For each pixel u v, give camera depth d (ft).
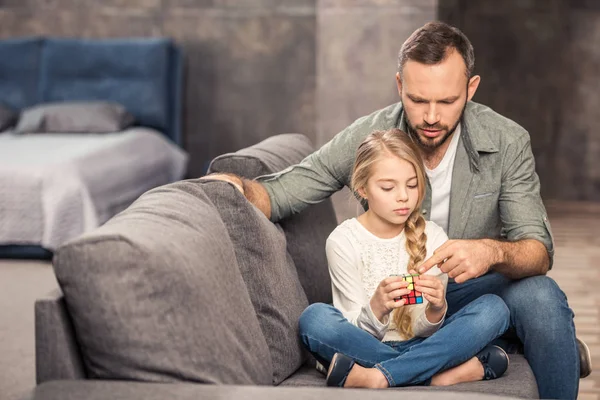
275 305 7.59
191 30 25.22
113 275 5.76
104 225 6.26
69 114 23.71
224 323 6.32
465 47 7.95
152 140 23.76
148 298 5.81
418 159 7.99
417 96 7.89
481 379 7.61
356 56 20.52
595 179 27.14
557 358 8.28
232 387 5.64
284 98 25.22
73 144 21.71
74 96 24.75
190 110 25.50
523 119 27.02
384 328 7.51
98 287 5.74
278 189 8.77
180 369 5.83
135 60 24.58
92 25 25.48
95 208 19.15
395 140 8.00
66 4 25.48
